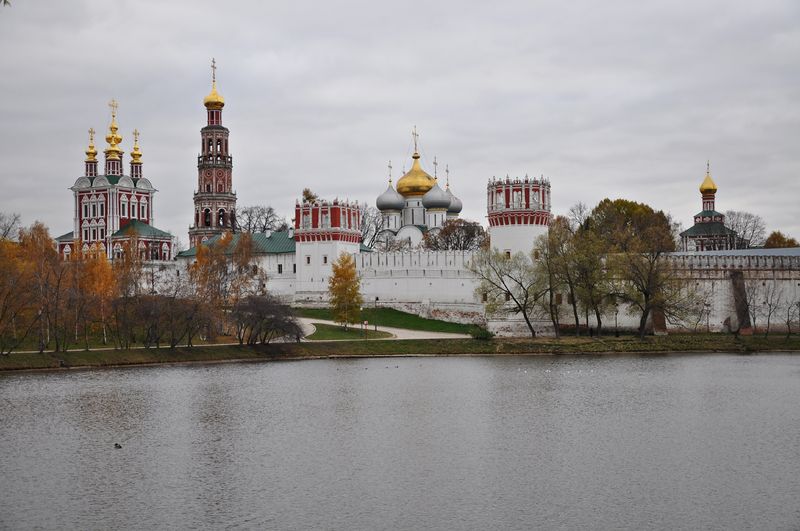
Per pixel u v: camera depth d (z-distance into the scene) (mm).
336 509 53219
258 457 65312
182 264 195125
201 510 53156
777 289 152500
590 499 54781
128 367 115000
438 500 54781
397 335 144875
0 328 118250
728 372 108750
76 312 121625
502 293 147375
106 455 65938
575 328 148125
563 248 142250
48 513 52719
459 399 89250
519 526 50219
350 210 178000
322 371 112188
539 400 88312
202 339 135500
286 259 182000
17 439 70875
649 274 136625
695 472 60531
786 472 60375
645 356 128250
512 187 151500
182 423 77375
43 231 149375
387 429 74688
